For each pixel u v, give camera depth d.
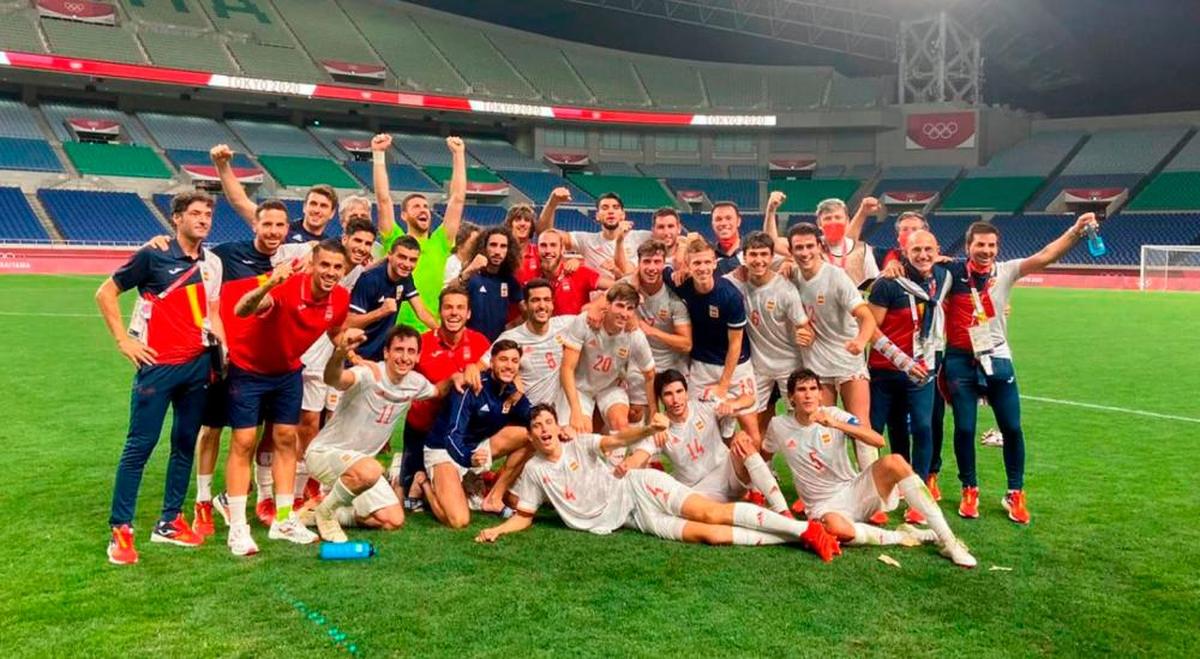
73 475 5.74
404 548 4.45
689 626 3.45
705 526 4.54
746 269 5.73
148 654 3.18
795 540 4.49
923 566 4.20
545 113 39.84
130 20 35.75
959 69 42.66
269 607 3.62
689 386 5.81
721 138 44.81
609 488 4.84
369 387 4.77
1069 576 4.07
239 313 4.15
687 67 46.75
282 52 37.81
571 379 5.46
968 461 5.12
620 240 6.85
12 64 29.61
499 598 3.74
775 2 39.75
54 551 4.30
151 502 5.29
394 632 3.38
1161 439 7.18
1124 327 16.28
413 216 6.45
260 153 36.38
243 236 31.67
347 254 5.09
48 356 11.10
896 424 5.54
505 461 5.41
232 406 4.38
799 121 42.44
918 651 3.25
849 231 6.70
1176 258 29.84
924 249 5.14
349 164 37.62
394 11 44.06
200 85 32.94
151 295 4.27
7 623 3.43
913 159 42.53
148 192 32.28
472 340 5.44
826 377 5.54
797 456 4.87
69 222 28.98
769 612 3.60
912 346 5.20
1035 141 42.22
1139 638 3.40
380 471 4.61
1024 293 27.00
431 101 37.38
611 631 3.40
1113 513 5.13
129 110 36.41
